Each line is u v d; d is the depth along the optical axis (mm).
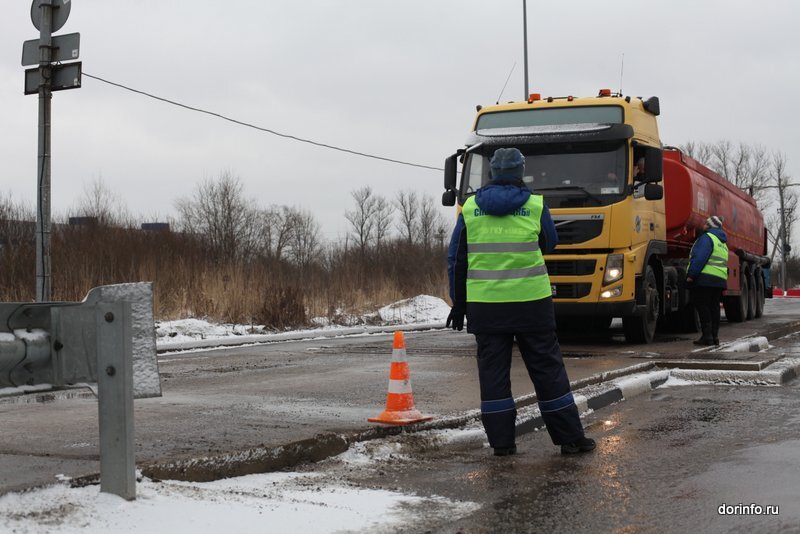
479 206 5805
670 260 15711
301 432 5734
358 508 4273
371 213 65250
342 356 12305
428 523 4059
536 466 5344
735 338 14227
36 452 5031
